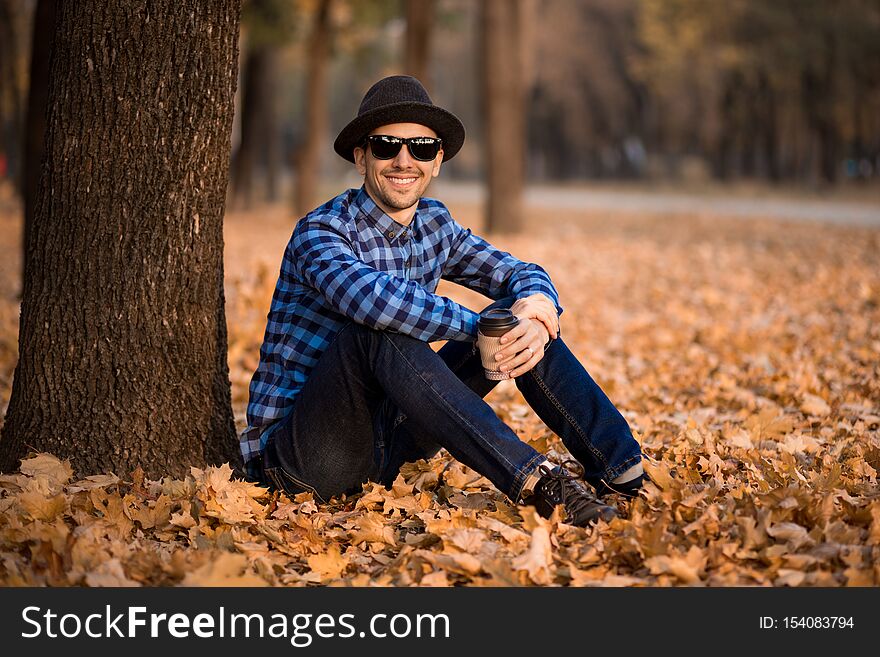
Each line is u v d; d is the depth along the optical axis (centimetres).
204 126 542
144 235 542
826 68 5556
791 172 7494
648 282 1823
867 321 1241
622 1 6562
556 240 2716
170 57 528
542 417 509
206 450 575
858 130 6425
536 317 498
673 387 920
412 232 543
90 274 543
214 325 574
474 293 1664
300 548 480
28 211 1313
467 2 5284
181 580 429
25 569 432
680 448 620
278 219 3591
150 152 535
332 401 500
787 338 1163
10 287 1585
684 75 5997
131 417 550
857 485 527
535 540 440
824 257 2123
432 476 571
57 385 550
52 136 539
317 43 3406
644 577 431
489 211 2853
